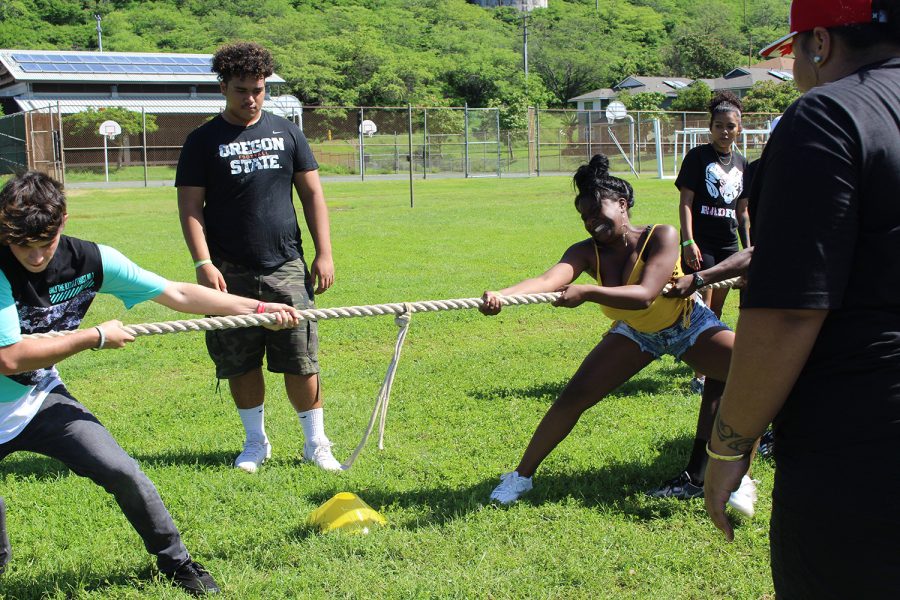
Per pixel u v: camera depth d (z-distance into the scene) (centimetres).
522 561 359
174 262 1269
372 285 1041
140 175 4138
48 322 330
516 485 423
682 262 641
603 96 7719
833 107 197
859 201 195
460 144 4400
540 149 4466
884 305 197
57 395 335
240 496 435
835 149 193
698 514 406
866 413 195
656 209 2042
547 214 1989
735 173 639
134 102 5016
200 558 371
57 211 302
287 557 369
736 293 1005
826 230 193
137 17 8625
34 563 367
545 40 9206
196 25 8475
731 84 7294
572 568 350
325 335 805
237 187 473
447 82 7650
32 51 5197
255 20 9019
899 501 192
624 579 346
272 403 609
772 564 221
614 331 426
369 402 601
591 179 412
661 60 9075
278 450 512
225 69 469
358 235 1588
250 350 483
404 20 9225
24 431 323
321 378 667
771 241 199
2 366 302
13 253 311
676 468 462
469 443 512
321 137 5072
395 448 506
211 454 502
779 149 201
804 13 219
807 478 203
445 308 396
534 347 755
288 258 488
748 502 392
